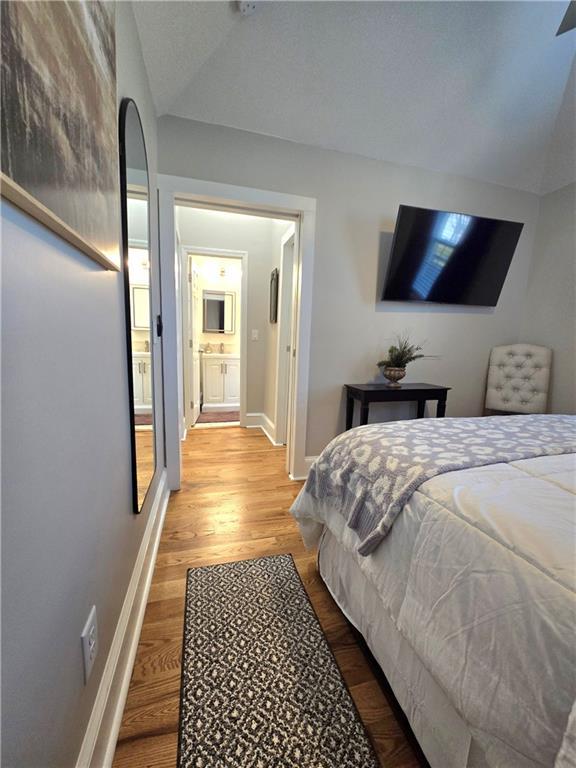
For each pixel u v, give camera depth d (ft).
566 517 2.39
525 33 6.18
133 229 4.31
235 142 6.97
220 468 9.08
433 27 5.86
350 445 4.35
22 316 1.59
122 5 3.75
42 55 1.59
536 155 8.56
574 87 7.18
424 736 2.76
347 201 7.92
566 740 1.58
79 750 2.29
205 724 3.10
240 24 5.49
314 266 7.97
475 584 2.26
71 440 2.20
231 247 12.04
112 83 2.92
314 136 7.34
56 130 1.77
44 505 1.81
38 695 1.72
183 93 6.33
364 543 3.28
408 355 8.23
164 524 6.37
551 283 9.30
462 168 8.52
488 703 1.98
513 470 3.20
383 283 8.55
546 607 1.87
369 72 6.38
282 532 6.20
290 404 8.67
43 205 1.64
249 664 3.68
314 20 5.56
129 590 3.84
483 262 8.79
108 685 2.89
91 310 2.61
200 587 4.80
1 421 1.42
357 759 2.87
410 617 2.68
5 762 1.42
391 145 7.77
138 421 4.59
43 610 1.78
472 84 6.83
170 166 6.68
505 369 9.65
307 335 8.19
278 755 2.89
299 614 4.39
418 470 3.24
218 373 15.83
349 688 3.46
